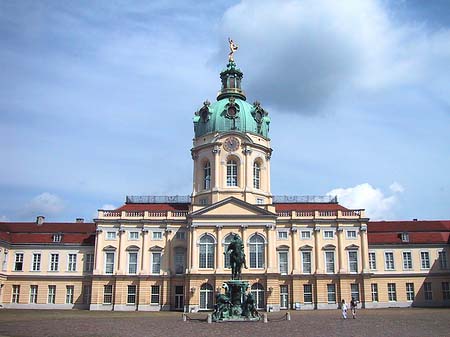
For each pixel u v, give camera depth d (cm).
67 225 9969
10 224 9981
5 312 7462
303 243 9062
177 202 10025
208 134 9512
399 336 3681
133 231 9169
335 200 9944
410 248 9331
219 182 9175
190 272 8394
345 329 4341
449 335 3716
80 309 9081
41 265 9412
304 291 8862
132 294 8906
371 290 8988
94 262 9025
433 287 9144
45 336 3775
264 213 8644
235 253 5712
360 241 9019
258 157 9519
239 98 10119
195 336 3816
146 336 3816
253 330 4309
